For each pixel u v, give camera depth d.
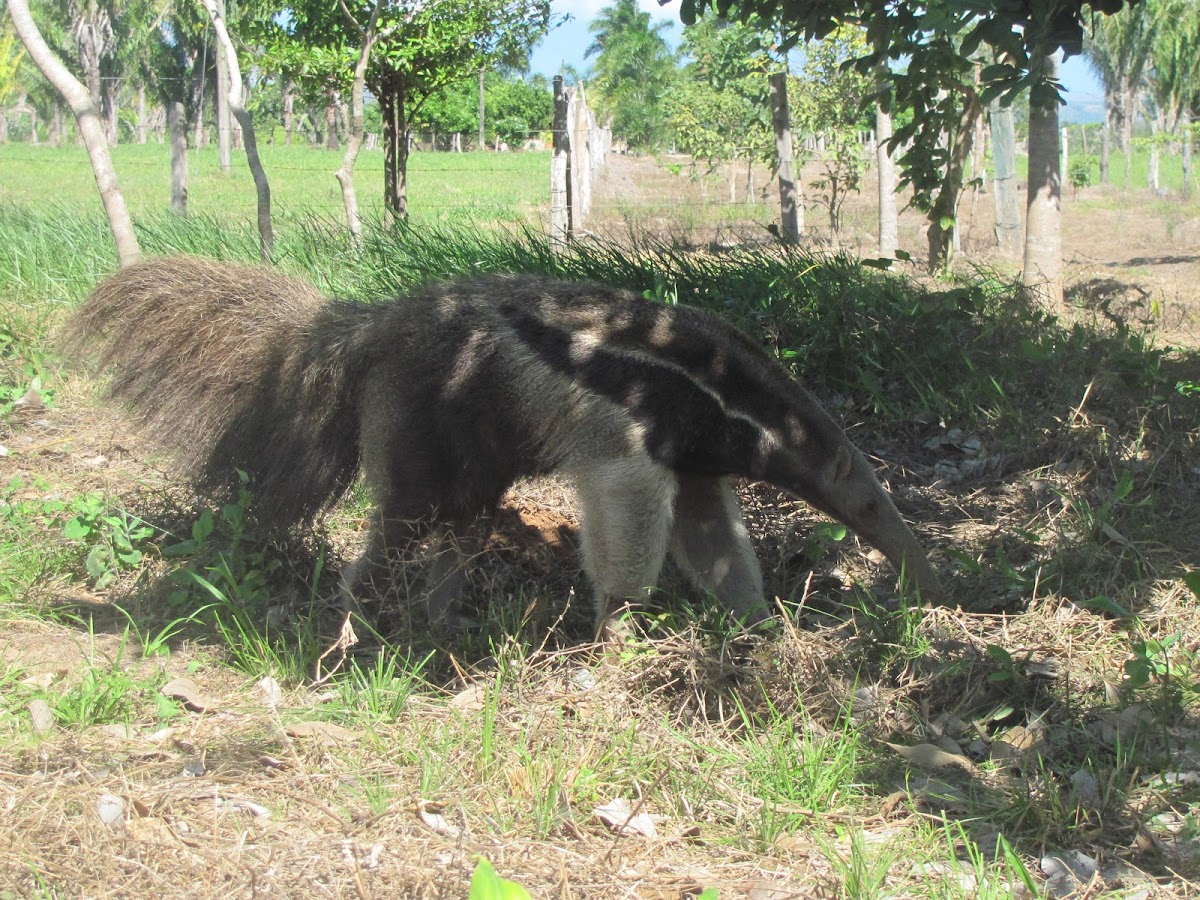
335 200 20.98
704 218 18.80
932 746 3.75
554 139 12.45
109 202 7.14
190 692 3.81
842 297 7.07
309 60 11.32
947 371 6.89
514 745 3.53
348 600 4.45
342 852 2.91
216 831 2.96
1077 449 6.02
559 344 4.24
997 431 6.38
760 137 18.42
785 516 5.52
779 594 5.08
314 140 58.44
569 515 5.82
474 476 4.51
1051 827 3.29
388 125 12.32
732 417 4.30
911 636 4.19
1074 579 4.82
